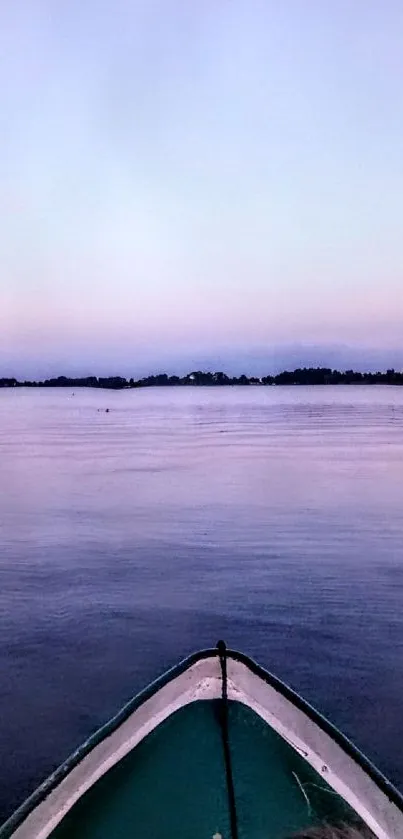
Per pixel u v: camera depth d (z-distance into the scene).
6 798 6.32
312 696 8.16
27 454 37.53
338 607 11.29
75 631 10.29
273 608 11.30
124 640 9.95
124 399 173.25
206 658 4.65
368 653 9.45
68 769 4.27
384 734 7.32
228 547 15.42
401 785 6.44
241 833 4.15
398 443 41.47
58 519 18.78
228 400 154.25
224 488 23.98
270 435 49.06
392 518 18.28
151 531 17.11
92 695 8.26
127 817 4.18
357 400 142.50
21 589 12.45
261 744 4.48
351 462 31.42
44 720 7.71
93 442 45.06
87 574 13.36
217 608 11.26
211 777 4.37
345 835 4.16
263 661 9.20
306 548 15.26
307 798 4.30
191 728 4.52
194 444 42.25
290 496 22.02
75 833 4.09
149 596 11.97
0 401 160.00
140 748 4.44
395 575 13.08
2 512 19.94
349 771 4.38
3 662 9.24
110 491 23.59
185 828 4.18
